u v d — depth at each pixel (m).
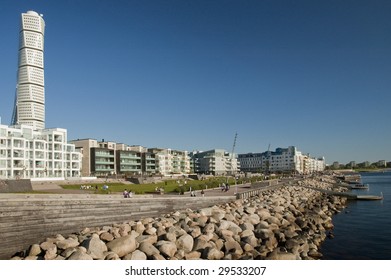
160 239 31.28
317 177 180.75
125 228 33.03
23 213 28.94
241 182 108.56
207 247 28.89
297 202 68.88
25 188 61.31
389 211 66.50
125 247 27.12
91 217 34.66
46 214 30.70
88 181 97.56
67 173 121.69
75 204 33.25
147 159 172.88
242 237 34.22
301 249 33.41
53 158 115.50
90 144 147.38
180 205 46.66
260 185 94.75
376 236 43.31
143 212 40.72
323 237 41.72
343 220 56.12
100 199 35.81
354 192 114.81
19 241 28.44
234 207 51.41
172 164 197.88
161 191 61.53
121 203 38.16
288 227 42.12
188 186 70.19
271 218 44.50
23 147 104.88
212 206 51.09
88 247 26.28
